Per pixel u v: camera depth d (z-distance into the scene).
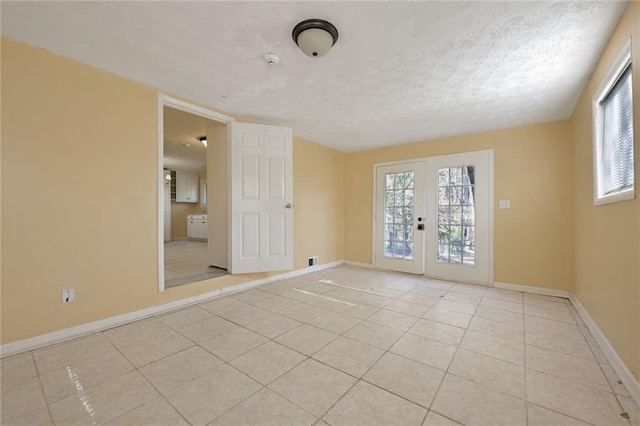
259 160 3.46
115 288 2.37
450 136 4.07
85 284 2.21
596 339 2.13
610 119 2.03
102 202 2.30
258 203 3.45
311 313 2.69
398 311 2.76
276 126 3.54
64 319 2.10
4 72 1.87
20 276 1.92
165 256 5.34
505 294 3.36
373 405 1.42
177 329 2.30
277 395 1.49
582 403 1.44
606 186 2.10
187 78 2.46
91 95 2.25
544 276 3.38
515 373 1.70
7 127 1.88
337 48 1.99
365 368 1.75
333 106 3.05
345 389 1.54
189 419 1.31
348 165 5.24
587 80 2.38
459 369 1.74
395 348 2.01
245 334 2.22
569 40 1.86
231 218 3.34
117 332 2.24
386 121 3.49
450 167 4.09
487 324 2.45
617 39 1.70
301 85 2.57
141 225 2.54
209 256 3.80
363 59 2.13
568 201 3.26
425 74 2.34
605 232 1.98
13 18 1.69
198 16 1.68
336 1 1.55
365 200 5.01
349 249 5.20
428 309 2.82
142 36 1.88
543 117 3.26
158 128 2.66
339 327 2.37
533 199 3.47
